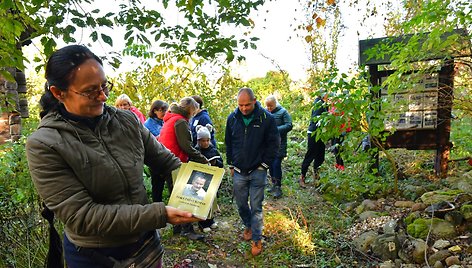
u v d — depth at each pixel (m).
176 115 3.64
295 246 3.81
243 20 2.66
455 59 4.39
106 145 1.42
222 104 7.64
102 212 1.30
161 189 3.95
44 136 1.29
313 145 5.66
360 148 4.88
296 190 5.59
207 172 1.58
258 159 3.66
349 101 4.28
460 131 5.87
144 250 1.56
